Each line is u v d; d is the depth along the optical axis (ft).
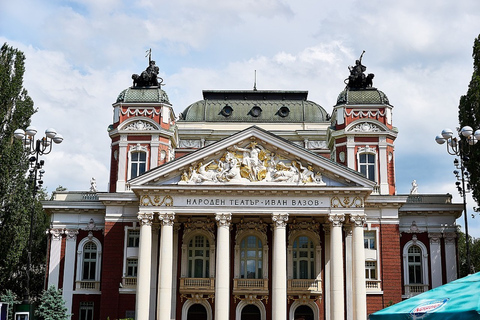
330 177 189.47
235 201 187.93
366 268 205.98
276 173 188.65
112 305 203.72
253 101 263.70
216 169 190.60
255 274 202.39
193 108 260.42
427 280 210.59
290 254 201.87
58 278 213.25
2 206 215.51
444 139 147.33
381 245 205.98
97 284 211.61
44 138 156.04
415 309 61.05
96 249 216.13
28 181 219.20
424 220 214.90
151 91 223.51
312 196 187.73
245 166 189.67
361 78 226.99
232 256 201.46
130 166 217.36
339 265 182.29
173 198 188.55
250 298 197.88
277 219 186.29
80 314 210.18
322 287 198.49
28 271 151.53
